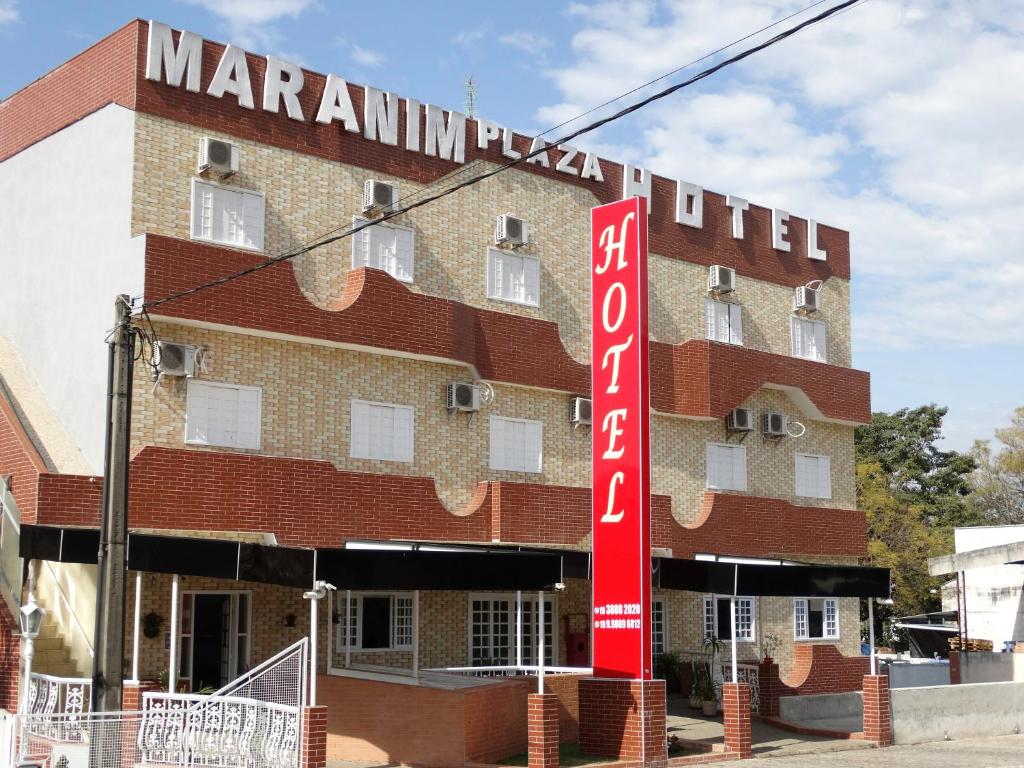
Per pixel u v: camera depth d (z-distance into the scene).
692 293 32.59
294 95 25.16
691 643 31.73
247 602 23.73
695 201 33.06
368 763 20.05
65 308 24.12
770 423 33.66
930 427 64.75
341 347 24.91
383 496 24.23
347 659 23.06
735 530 31.05
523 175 29.19
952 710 25.75
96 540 19.45
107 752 16.50
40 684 19.59
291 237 24.73
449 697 19.50
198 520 21.53
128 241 22.34
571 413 29.14
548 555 19.56
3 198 27.00
